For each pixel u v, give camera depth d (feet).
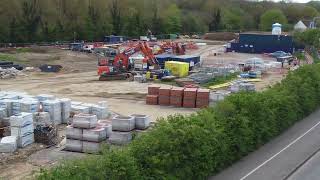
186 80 157.89
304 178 69.72
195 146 61.11
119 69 179.11
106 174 49.01
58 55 245.65
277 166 73.77
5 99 99.91
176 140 58.54
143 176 53.06
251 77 174.09
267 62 217.15
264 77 178.40
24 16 309.83
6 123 88.94
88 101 127.34
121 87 151.33
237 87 132.16
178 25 430.61
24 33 305.12
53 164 73.26
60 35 327.47
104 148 55.36
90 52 262.67
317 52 264.72
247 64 203.41
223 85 153.89
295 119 101.81
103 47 265.34
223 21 484.33
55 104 96.68
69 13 347.36
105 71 177.37
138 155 54.75
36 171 64.44
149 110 116.57
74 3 350.23
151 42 324.60
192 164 60.95
